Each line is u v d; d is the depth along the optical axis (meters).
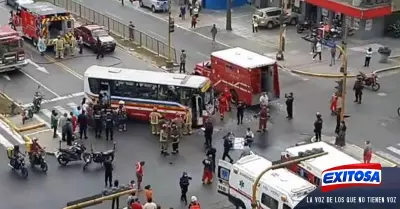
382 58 57.41
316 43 58.03
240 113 45.88
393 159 40.91
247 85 47.97
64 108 48.25
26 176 38.88
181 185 35.84
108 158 38.84
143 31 66.12
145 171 39.56
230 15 66.38
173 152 41.72
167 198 36.59
